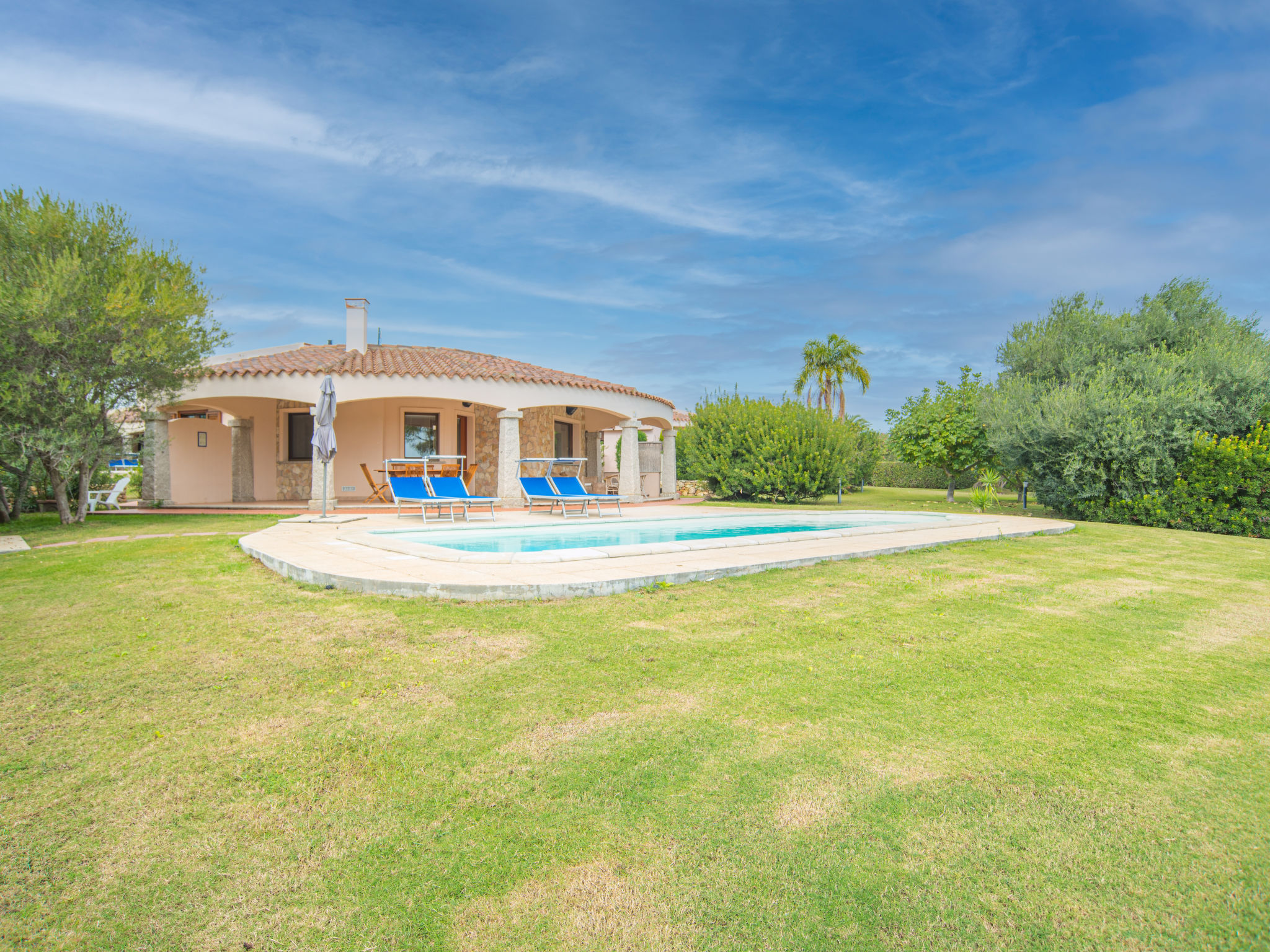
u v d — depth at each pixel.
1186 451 16.69
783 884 2.27
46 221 13.24
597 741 3.32
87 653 4.71
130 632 5.20
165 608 5.97
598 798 2.80
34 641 5.00
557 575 6.81
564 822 2.62
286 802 2.77
